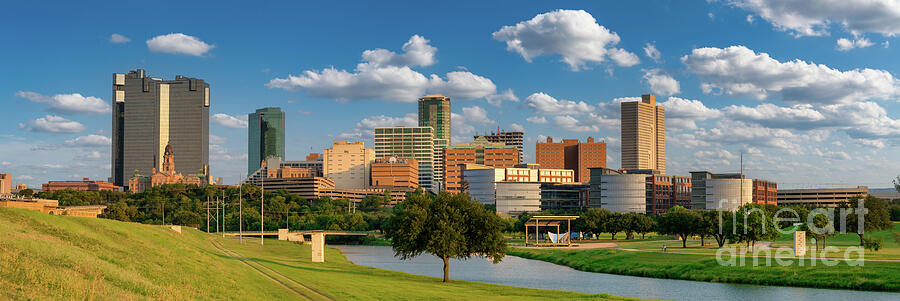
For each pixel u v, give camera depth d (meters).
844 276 114.50
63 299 51.09
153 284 64.38
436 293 91.31
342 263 151.38
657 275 136.75
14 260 57.06
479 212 116.62
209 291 68.12
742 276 123.81
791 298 101.81
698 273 131.88
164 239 110.38
